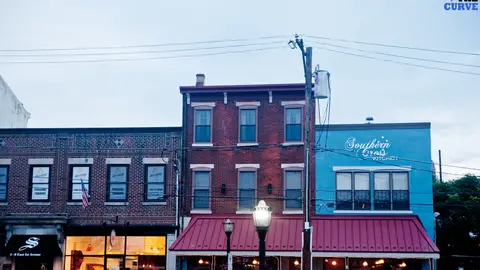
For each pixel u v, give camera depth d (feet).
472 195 122.31
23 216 109.19
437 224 118.73
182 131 110.83
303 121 108.37
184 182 109.40
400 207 103.81
